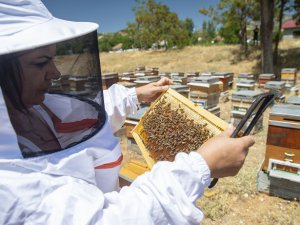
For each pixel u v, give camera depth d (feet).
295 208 11.57
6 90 2.76
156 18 128.98
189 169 3.25
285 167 11.86
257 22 82.74
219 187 13.10
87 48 3.73
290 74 36.86
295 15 69.26
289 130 11.43
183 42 126.82
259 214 11.29
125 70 86.58
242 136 4.05
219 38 197.77
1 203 2.59
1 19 2.67
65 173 3.01
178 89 19.76
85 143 3.34
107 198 3.14
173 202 3.06
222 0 79.61
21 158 2.78
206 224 10.77
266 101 4.15
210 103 22.81
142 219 2.90
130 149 18.44
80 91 4.03
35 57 2.95
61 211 2.63
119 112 6.29
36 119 3.33
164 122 6.44
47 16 3.09
